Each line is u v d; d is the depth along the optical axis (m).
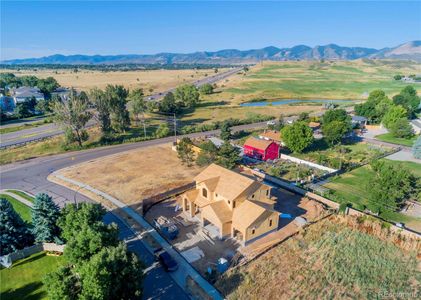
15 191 50.69
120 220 41.47
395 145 75.56
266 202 40.12
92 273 22.64
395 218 41.09
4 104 121.12
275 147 65.25
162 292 28.50
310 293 28.20
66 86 185.62
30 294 28.59
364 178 54.62
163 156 68.62
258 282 29.61
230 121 96.75
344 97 162.62
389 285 29.00
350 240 36.09
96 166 62.59
